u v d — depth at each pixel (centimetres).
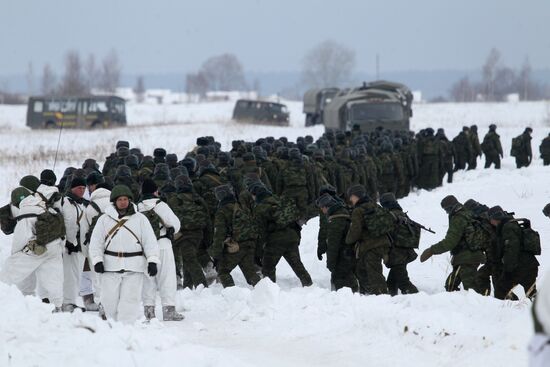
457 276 4356
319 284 5303
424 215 7588
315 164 7325
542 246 6056
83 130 19650
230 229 4734
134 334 2870
